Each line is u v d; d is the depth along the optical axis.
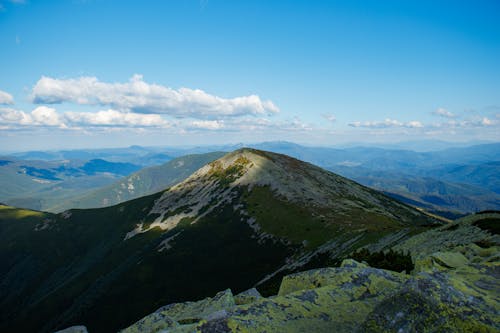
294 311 8.72
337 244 79.56
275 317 8.30
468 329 5.83
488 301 6.79
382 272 11.61
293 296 9.54
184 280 99.88
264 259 95.56
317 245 87.75
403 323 6.41
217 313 8.38
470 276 8.51
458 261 15.82
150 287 101.50
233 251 106.25
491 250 19.28
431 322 6.17
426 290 6.89
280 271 83.25
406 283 7.37
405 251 45.28
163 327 12.34
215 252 109.00
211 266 102.00
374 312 7.07
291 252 92.12
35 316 111.38
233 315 8.26
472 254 19.95
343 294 9.99
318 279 11.84
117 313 95.06
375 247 60.56
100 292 108.38
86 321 95.94
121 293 103.38
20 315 114.81
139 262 117.38
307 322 8.20
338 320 8.36
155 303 93.38
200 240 119.88
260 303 8.95
